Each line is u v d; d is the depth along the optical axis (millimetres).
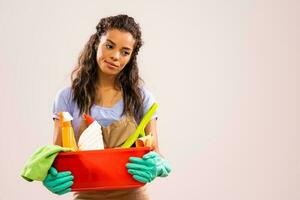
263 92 2225
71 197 2168
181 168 2176
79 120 1307
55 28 2211
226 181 2189
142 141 1195
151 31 2207
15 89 2203
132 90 1351
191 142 2188
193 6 2219
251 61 2229
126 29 1258
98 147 1197
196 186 2176
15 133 2189
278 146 2209
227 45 2223
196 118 2195
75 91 1328
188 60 2205
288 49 2234
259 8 2236
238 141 2201
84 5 2211
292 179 2203
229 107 2205
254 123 2211
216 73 2211
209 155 2191
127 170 1144
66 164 1141
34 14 2215
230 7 2230
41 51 2211
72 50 2209
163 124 2188
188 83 2203
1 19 2213
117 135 1290
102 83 1338
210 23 2221
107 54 1243
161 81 2197
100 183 1139
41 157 1118
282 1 2248
